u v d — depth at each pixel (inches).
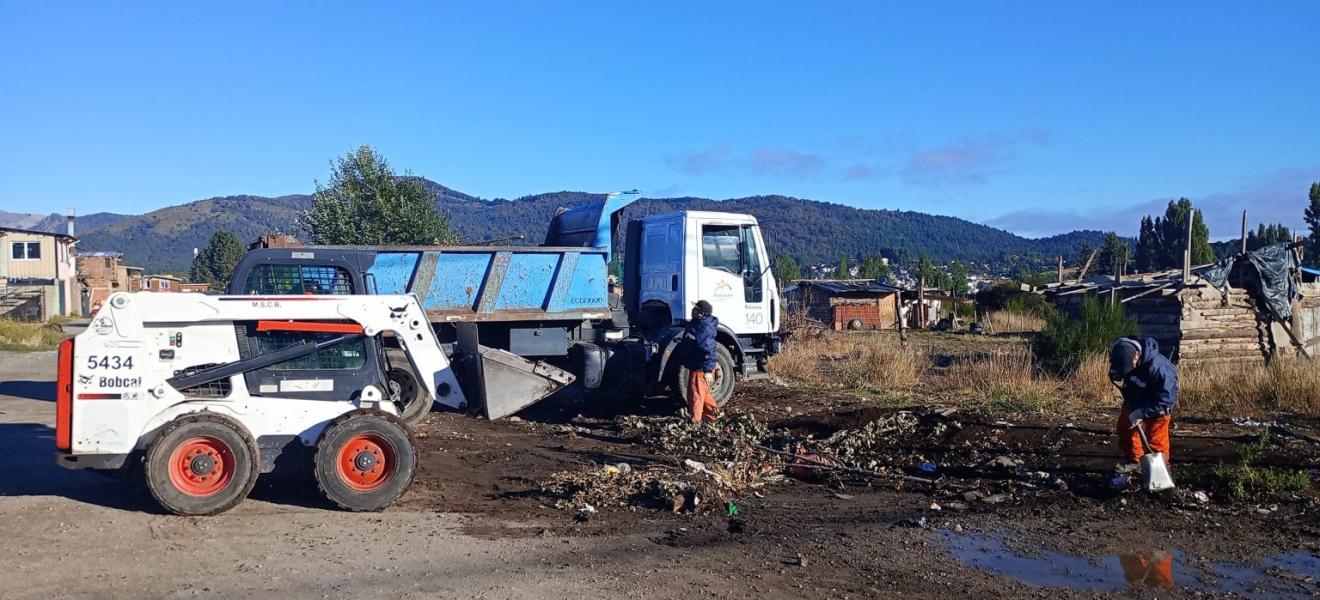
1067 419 482.0
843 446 426.0
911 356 732.0
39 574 241.0
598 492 336.2
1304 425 458.6
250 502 320.2
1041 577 253.6
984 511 323.9
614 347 523.2
